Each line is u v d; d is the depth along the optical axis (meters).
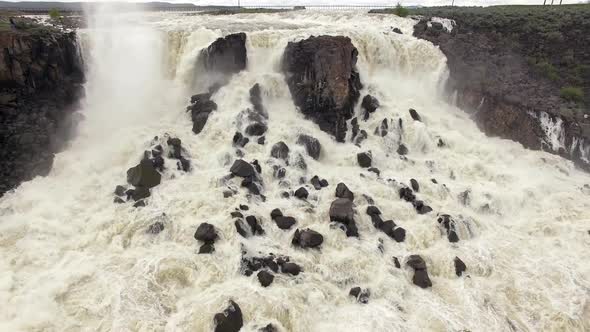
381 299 15.84
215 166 23.31
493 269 17.69
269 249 17.73
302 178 22.56
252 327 14.06
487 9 52.53
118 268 16.56
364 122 27.81
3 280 15.77
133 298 15.09
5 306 14.69
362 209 20.30
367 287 16.25
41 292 15.28
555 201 22.55
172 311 14.80
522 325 15.08
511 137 29.36
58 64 26.91
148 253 17.39
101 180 22.08
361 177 23.12
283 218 19.11
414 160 25.44
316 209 20.28
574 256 18.61
